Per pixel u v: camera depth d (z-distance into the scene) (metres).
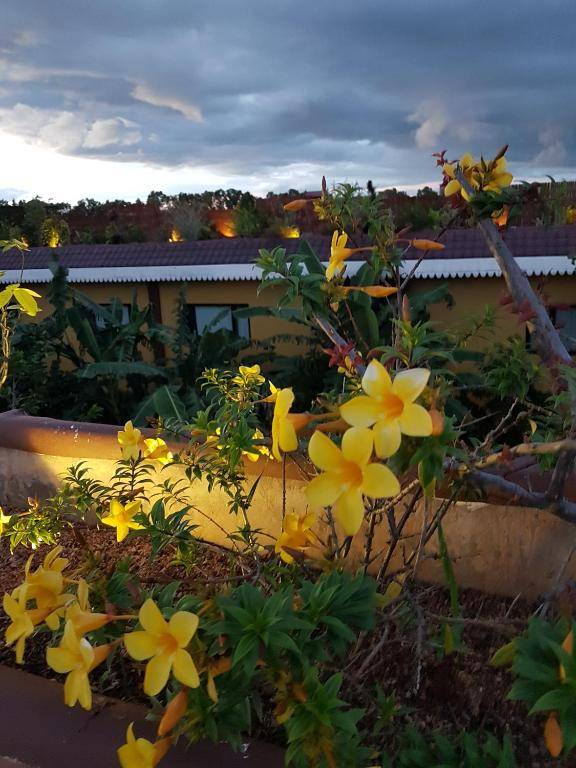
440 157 1.89
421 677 1.94
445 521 2.35
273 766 1.62
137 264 9.30
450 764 1.45
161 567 2.62
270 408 3.46
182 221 13.40
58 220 17.00
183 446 2.57
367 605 1.43
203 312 9.23
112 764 1.65
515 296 1.64
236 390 2.41
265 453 2.13
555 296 6.47
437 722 1.81
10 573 2.73
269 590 1.98
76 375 7.21
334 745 1.29
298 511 2.58
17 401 6.30
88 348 7.85
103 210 18.28
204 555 2.68
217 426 2.14
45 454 3.20
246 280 8.51
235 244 9.08
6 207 18.55
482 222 1.77
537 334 1.57
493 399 5.23
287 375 7.34
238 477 2.20
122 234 15.00
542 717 1.77
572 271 6.22
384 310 6.38
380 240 2.07
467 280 7.16
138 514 2.01
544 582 2.24
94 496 2.89
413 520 2.39
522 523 2.23
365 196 2.16
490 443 1.92
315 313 2.03
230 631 1.28
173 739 1.40
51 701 1.92
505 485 1.39
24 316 9.96
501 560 2.30
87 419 7.20
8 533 2.28
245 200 12.00
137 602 1.55
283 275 2.07
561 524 2.17
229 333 7.86
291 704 1.29
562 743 1.15
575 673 1.04
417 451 1.04
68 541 2.94
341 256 1.97
